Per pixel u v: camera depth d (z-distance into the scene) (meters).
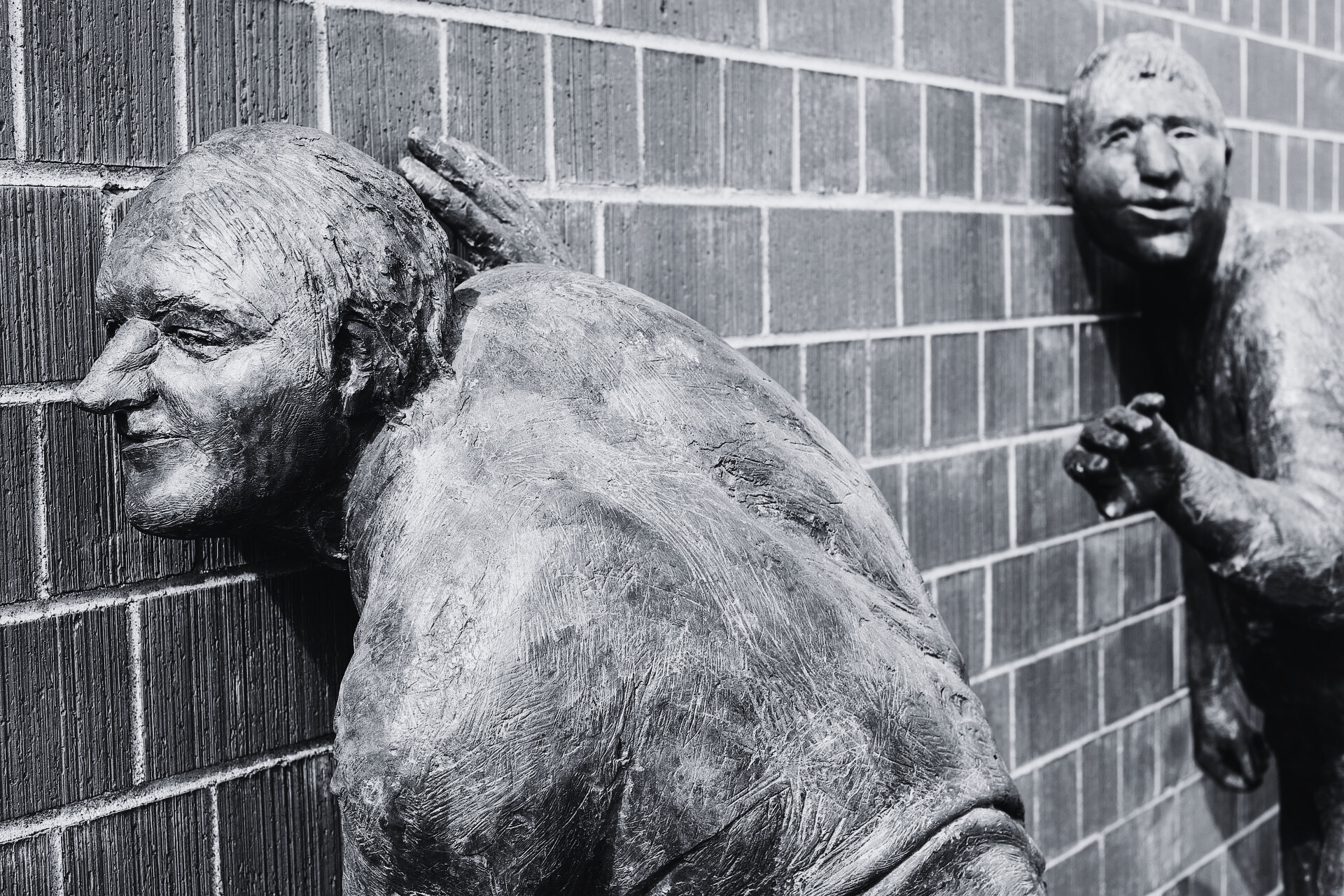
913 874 1.04
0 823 1.23
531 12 1.64
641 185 1.79
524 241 1.45
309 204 1.11
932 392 2.26
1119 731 2.74
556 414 1.14
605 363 1.19
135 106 1.29
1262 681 2.26
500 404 1.15
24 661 1.24
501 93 1.61
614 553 1.04
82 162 1.26
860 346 2.12
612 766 1.02
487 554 1.03
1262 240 2.22
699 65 1.86
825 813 1.04
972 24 2.30
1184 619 2.95
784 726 1.04
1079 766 2.63
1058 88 2.51
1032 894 1.04
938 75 2.25
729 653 1.04
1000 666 2.43
